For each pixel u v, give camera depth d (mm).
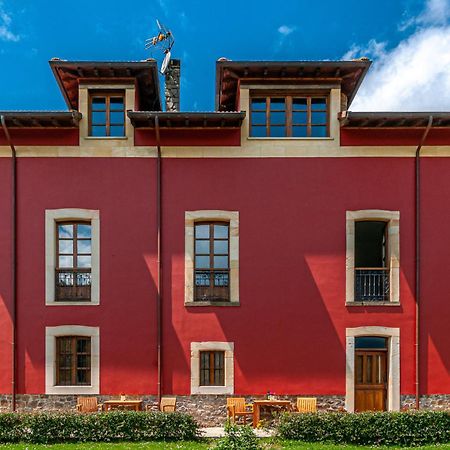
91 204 12367
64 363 12133
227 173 12469
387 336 12078
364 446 9477
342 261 12266
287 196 12406
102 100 12828
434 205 12375
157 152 12461
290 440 9734
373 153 12461
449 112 11781
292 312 12125
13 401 11789
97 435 9789
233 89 13312
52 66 12148
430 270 12227
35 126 12336
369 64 12047
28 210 12336
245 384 11930
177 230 12328
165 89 14477
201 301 12156
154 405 11867
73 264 12336
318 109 12781
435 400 11875
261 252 12281
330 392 11914
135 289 12172
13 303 12047
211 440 9953
